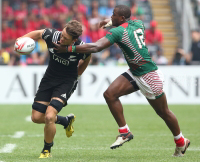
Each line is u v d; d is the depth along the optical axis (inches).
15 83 1827.0
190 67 1830.7
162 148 836.6
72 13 2586.1
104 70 1845.5
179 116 1456.7
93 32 2464.3
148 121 1328.7
